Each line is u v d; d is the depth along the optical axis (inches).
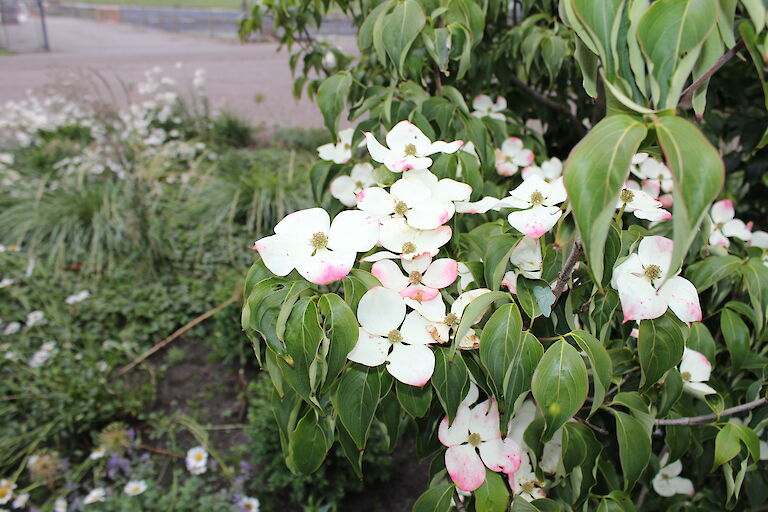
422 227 36.2
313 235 33.9
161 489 86.5
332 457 87.0
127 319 123.4
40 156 181.5
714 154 21.4
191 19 712.4
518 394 32.9
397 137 41.2
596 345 32.8
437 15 49.3
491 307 37.1
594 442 39.1
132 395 100.2
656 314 34.1
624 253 37.4
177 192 166.7
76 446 95.0
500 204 38.4
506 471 36.7
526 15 68.6
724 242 55.5
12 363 104.2
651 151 29.7
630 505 41.5
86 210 146.9
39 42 482.3
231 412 103.4
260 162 185.8
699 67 29.9
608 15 26.8
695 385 44.0
